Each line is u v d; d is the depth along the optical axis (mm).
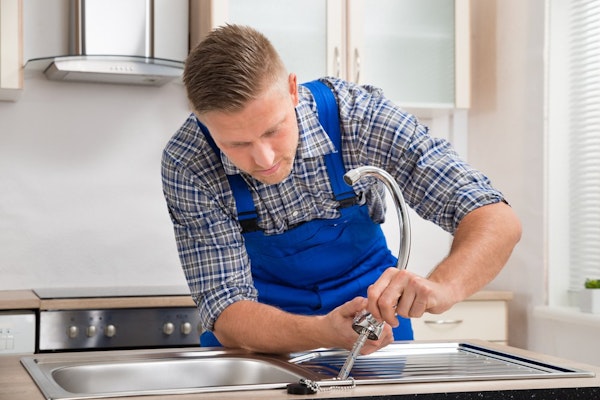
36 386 1302
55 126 3445
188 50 3553
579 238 3348
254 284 1992
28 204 3412
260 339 1632
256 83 1429
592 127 3268
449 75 3570
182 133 1843
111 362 1549
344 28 3432
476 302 3350
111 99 3510
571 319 3145
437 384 1308
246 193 1819
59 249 3441
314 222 1903
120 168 3518
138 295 3006
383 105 1867
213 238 1801
